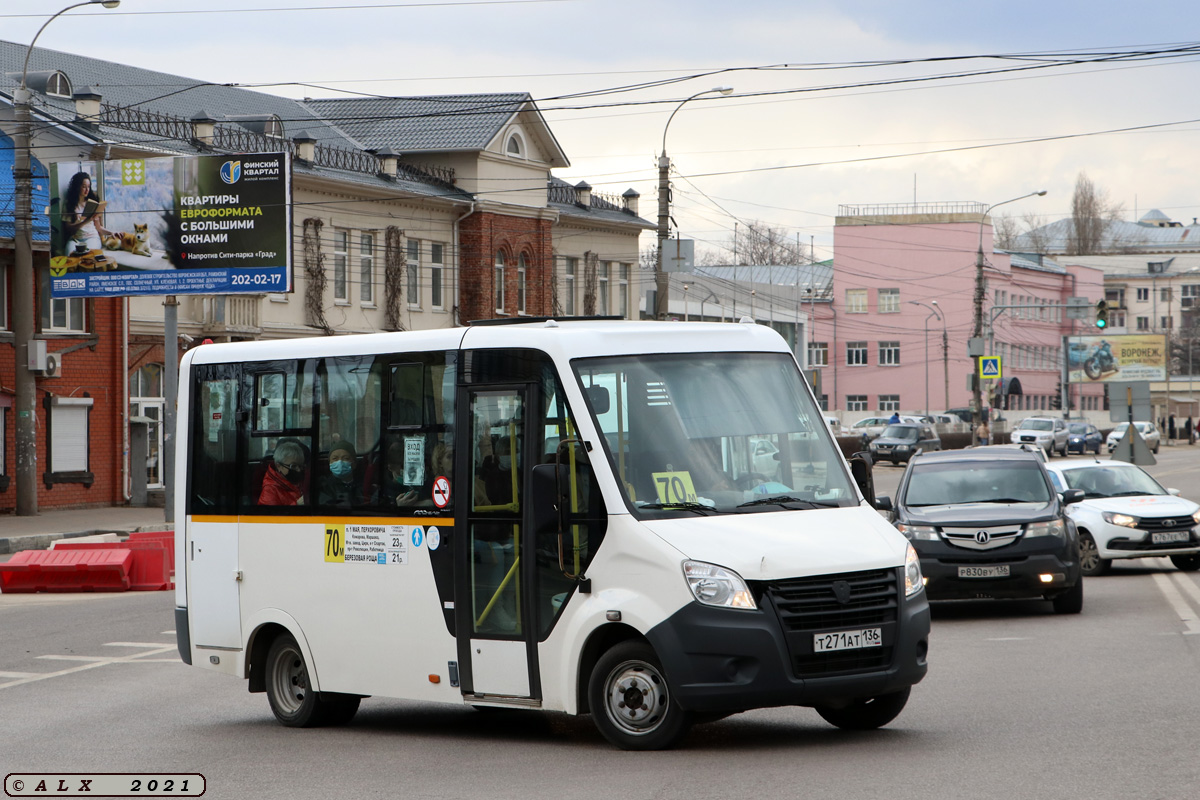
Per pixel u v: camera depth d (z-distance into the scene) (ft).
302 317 209.15
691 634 40.24
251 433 52.29
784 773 38.06
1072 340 536.01
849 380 508.94
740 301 391.65
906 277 499.10
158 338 186.60
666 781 37.50
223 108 225.76
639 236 293.23
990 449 86.48
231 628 52.54
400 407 47.93
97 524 155.12
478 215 241.14
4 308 168.76
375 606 48.06
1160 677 53.93
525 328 45.44
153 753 46.34
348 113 254.06
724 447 43.88
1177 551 97.25
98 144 178.50
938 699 50.78
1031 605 84.17
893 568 41.86
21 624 87.40
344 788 39.17
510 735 47.73
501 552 44.73
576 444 42.91
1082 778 36.19
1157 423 558.15
